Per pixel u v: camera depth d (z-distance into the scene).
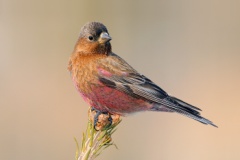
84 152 7.92
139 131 14.63
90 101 10.38
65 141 14.06
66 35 17.88
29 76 15.94
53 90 15.46
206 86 16.73
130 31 18.55
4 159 13.41
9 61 16.62
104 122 7.97
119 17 18.48
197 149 14.34
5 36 17.61
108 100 10.26
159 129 14.75
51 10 18.09
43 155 13.60
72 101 15.20
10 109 14.62
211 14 20.09
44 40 17.70
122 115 10.49
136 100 10.30
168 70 17.58
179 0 19.70
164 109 10.38
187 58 18.17
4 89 15.41
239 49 18.95
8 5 18.09
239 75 17.17
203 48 18.91
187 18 19.80
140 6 18.80
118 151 13.93
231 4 20.11
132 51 18.17
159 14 19.31
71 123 14.64
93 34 10.21
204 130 14.94
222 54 18.56
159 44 18.59
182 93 16.50
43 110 14.81
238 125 15.28
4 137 13.73
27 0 18.02
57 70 16.31
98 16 18.36
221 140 14.73
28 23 18.02
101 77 10.12
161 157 14.06
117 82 10.18
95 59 10.23
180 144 14.49
